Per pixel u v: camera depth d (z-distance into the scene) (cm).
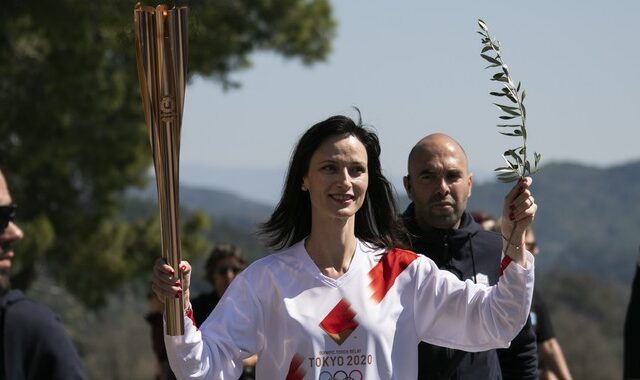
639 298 682
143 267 2141
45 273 2320
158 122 459
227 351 484
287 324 490
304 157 505
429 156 662
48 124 1923
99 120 2011
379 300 497
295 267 498
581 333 4206
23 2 1733
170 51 460
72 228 2083
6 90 1908
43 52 1914
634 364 680
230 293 499
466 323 501
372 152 521
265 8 1988
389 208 528
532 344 693
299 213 524
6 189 559
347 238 502
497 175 475
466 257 665
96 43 1889
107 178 2086
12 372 542
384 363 490
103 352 4066
